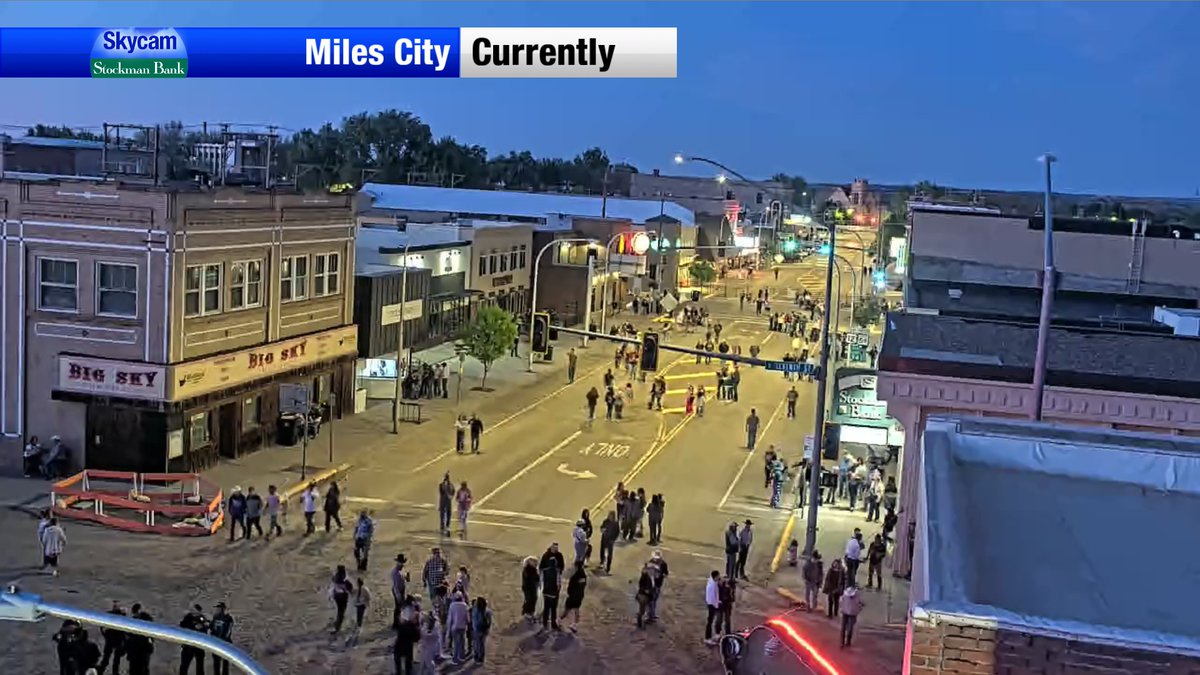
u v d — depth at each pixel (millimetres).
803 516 36594
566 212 101438
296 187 47562
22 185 36094
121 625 8945
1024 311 44312
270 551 29906
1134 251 44281
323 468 38750
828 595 26125
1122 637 7156
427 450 42562
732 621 26453
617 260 80188
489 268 69125
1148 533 8945
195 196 36250
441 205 102375
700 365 67438
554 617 25547
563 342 72562
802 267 150125
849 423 36781
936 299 44688
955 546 8203
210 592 26531
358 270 52031
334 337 45625
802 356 62531
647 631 25750
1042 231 44750
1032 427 10766
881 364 29984
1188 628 7676
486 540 32062
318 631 24594
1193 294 44062
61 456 36031
